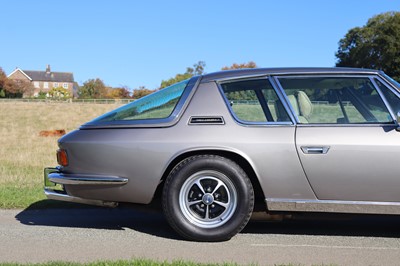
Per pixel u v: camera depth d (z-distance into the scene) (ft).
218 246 14.96
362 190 14.94
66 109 185.37
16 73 405.18
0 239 15.79
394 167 14.79
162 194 15.51
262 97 15.90
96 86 337.31
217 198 15.39
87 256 13.82
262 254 14.08
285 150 15.12
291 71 16.24
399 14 232.32
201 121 15.57
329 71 16.16
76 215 19.69
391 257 13.87
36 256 13.82
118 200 15.83
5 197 22.03
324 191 15.10
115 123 16.10
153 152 15.40
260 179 15.17
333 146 14.98
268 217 15.97
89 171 15.92
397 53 230.68
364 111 15.57
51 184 17.22
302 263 13.16
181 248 14.70
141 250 14.47
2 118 148.87
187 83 16.51
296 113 15.58
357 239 15.99
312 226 17.95
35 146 62.80
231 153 15.47
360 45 242.78
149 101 16.51
